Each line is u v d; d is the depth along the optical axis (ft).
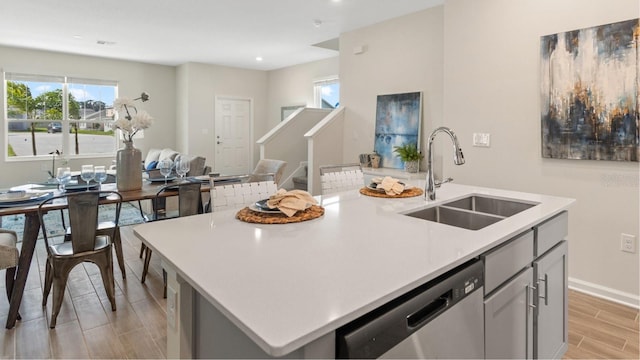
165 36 18.08
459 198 7.39
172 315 3.88
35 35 17.99
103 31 17.25
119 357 6.77
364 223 5.30
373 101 16.07
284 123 20.15
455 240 4.45
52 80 21.95
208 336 3.62
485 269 4.34
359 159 16.31
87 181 10.24
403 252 4.04
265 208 5.75
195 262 3.75
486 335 4.40
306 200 5.87
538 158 9.89
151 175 12.75
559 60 9.28
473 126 11.13
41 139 21.86
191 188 9.69
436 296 3.56
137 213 18.47
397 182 7.76
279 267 3.61
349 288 3.13
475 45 10.94
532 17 9.75
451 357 3.83
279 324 2.55
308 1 13.32
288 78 26.37
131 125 10.42
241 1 13.39
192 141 25.32
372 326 2.93
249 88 27.50
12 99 20.81
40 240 13.96
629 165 8.54
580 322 8.01
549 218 5.95
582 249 9.38
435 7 13.79
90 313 8.34
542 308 5.71
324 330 2.55
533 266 5.44
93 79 23.17
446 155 11.87
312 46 20.10
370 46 16.08
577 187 9.32
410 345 3.29
